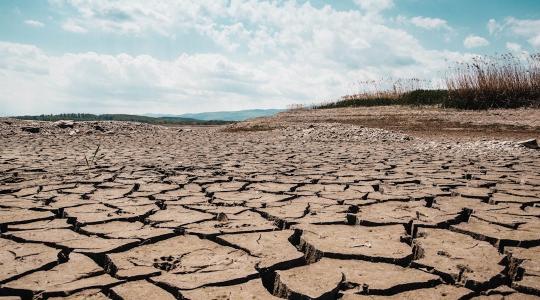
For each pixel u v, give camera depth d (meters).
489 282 2.14
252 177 5.61
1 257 2.47
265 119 26.77
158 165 6.84
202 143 12.71
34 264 2.36
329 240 2.81
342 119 21.73
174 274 2.22
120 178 5.45
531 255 2.54
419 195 4.35
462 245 2.72
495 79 19.86
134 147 10.82
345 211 3.65
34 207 3.74
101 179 5.31
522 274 2.33
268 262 2.39
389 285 2.09
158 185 4.94
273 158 8.13
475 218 3.41
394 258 2.45
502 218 3.38
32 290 2.02
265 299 1.94
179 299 2.00
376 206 3.84
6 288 2.04
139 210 3.64
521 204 3.94
